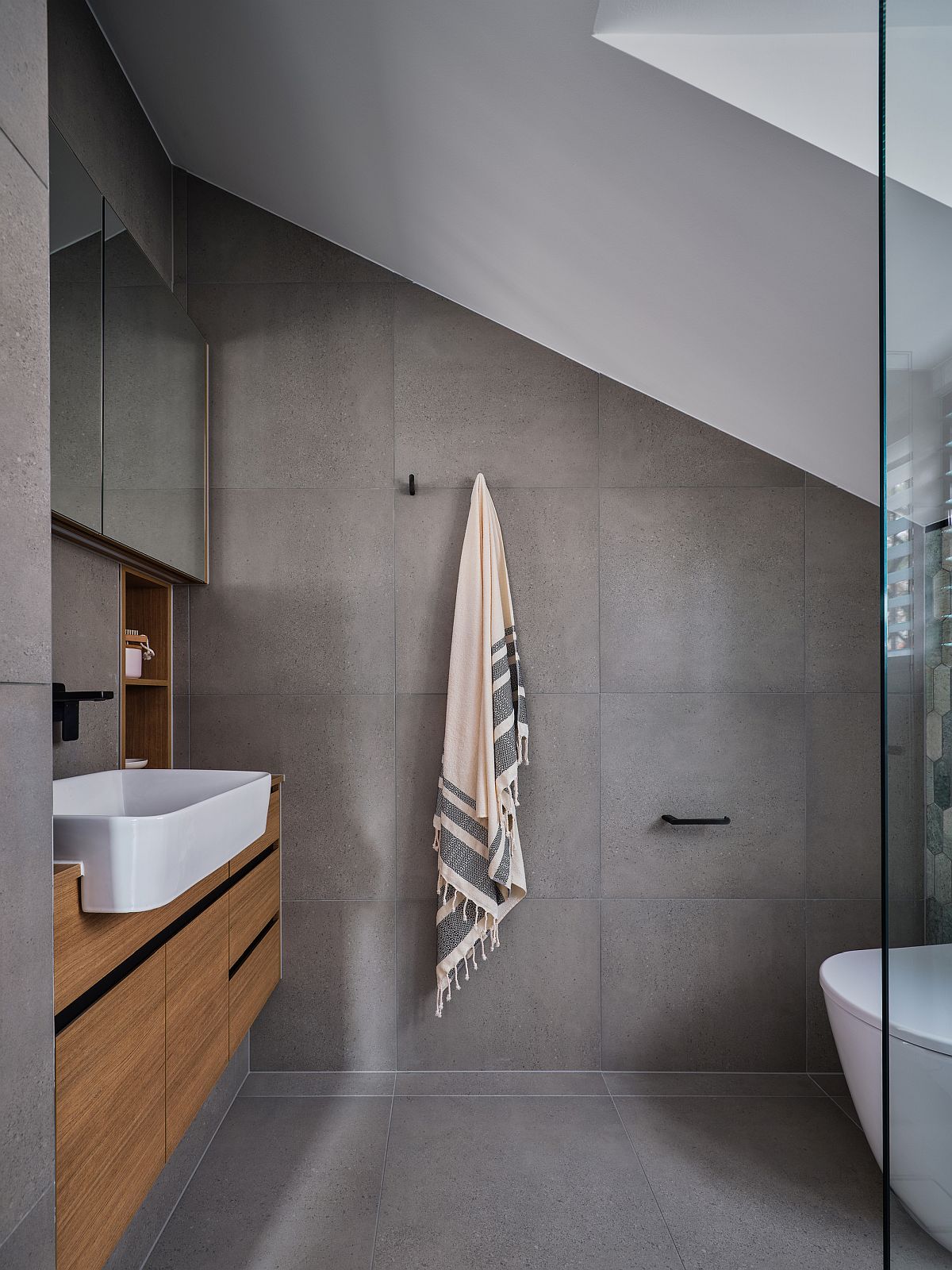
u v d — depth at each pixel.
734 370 1.99
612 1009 2.38
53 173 1.48
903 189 0.82
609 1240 1.67
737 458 2.42
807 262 1.45
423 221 2.07
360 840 2.38
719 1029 2.39
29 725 0.83
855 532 2.42
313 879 2.37
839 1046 1.85
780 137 1.23
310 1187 1.84
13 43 0.82
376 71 1.60
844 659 2.41
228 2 1.63
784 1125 2.11
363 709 2.38
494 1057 2.38
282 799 2.38
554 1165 1.92
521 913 2.39
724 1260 1.62
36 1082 0.83
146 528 1.92
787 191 1.32
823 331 1.63
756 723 2.41
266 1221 1.73
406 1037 2.37
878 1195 1.82
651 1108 2.19
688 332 1.92
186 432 2.21
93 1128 1.12
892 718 0.83
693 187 1.43
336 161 2.01
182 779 1.88
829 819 2.40
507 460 2.42
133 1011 1.26
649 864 2.39
